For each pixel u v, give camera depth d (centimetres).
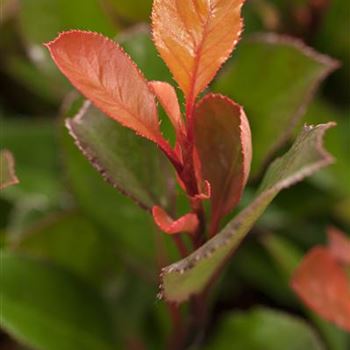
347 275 45
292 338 45
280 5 52
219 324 46
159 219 37
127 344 46
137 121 36
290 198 50
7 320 43
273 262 50
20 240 47
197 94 36
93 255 48
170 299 37
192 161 36
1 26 56
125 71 35
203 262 36
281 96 46
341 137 51
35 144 52
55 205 50
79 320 45
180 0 35
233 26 35
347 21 52
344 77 54
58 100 56
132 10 50
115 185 38
